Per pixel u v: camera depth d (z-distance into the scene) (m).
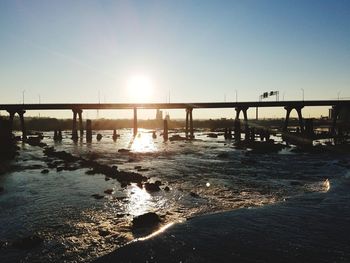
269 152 60.16
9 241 15.75
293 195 24.61
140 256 11.95
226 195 24.98
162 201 23.12
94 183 30.09
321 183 29.59
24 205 22.34
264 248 12.33
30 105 91.69
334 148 65.00
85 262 13.19
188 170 38.53
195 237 13.79
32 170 38.16
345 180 29.73
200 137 110.38
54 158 50.59
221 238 13.58
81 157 51.72
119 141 93.75
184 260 11.48
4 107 90.19
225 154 54.69
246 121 96.94
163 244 13.04
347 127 119.44
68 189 27.52
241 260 11.32
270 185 28.97
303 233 13.98
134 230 16.88
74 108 95.31
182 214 19.81
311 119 84.06
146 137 112.81
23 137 92.19
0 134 54.66
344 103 93.00
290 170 38.28
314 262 11.02
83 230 17.14
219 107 97.69
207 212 20.14
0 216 19.80
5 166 40.72
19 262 13.38
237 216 17.11
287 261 11.15
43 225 18.08
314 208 18.52
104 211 20.73
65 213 20.36
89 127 94.25
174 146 74.81
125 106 98.75
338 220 15.89
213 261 11.30
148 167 41.34
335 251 11.93
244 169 39.25
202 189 27.30
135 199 23.77
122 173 34.19
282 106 95.06
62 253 14.19
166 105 98.56
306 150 60.94
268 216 16.91
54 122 186.25
